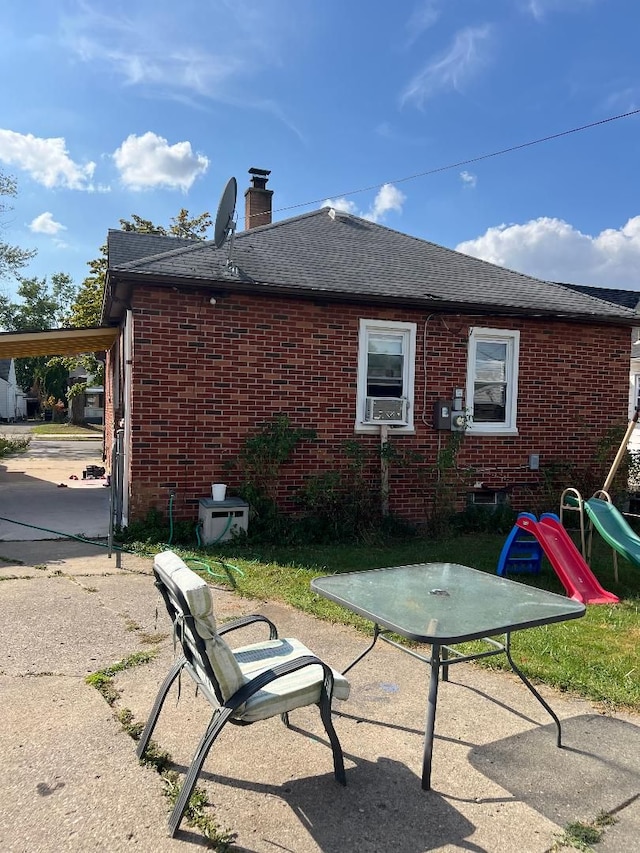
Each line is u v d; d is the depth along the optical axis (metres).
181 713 3.56
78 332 10.87
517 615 3.28
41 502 11.11
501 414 10.26
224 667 2.61
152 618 5.16
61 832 2.53
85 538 8.10
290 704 2.83
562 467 10.42
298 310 8.77
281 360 8.69
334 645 4.72
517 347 10.12
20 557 7.09
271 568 6.81
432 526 9.09
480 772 3.09
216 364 8.34
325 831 2.61
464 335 9.76
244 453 8.49
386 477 9.12
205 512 7.82
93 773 2.94
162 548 7.53
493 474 10.04
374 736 3.41
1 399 54.66
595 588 6.38
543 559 7.83
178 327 8.13
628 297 17.36
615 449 10.80
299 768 3.06
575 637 5.05
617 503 10.76
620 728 3.58
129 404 8.07
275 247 10.17
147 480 8.08
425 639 2.84
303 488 8.87
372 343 9.36
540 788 2.96
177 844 2.49
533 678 4.22
